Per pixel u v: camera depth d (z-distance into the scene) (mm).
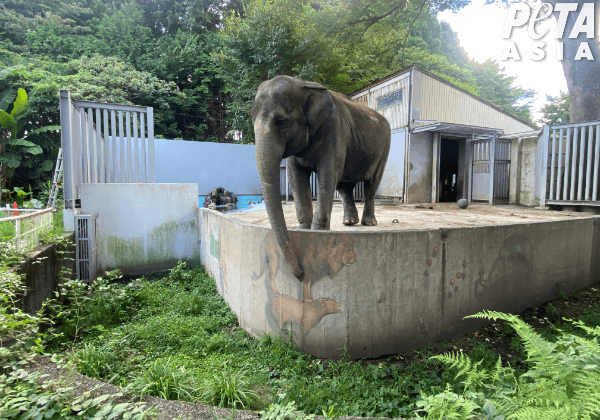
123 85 22188
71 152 6363
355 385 3332
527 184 11875
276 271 4121
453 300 4551
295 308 3959
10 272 3629
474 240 4680
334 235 3855
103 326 4582
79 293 5230
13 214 7176
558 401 1812
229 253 5223
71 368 2523
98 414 1984
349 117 4891
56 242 5379
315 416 2361
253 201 16672
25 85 17406
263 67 16406
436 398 2020
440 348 4238
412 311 4203
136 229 7223
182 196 7566
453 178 16625
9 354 2445
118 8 33312
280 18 15391
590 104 10344
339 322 3926
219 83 29391
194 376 3469
